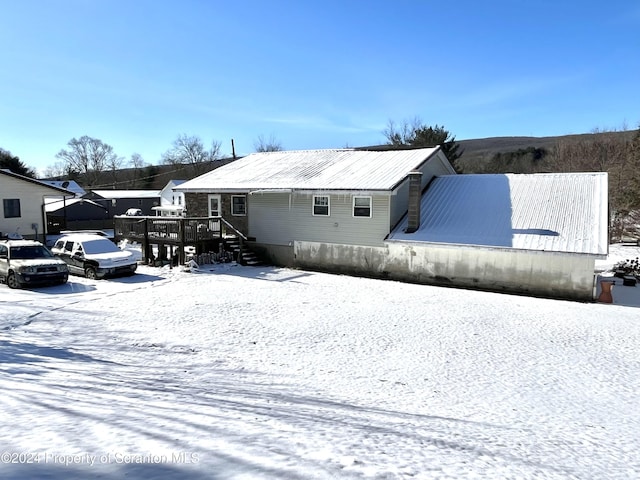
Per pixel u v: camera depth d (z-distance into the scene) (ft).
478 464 12.89
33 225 87.10
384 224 63.46
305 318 39.17
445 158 78.74
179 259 68.44
